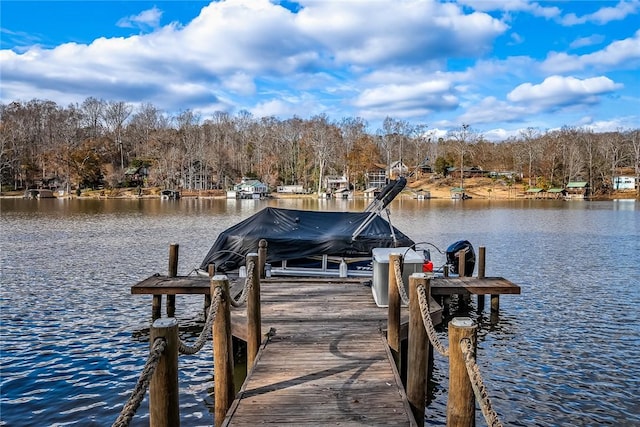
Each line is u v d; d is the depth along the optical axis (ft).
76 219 125.08
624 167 307.58
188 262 60.44
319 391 16.53
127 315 36.45
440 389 24.21
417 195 262.88
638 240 84.12
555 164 286.66
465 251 40.09
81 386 23.67
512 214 150.30
